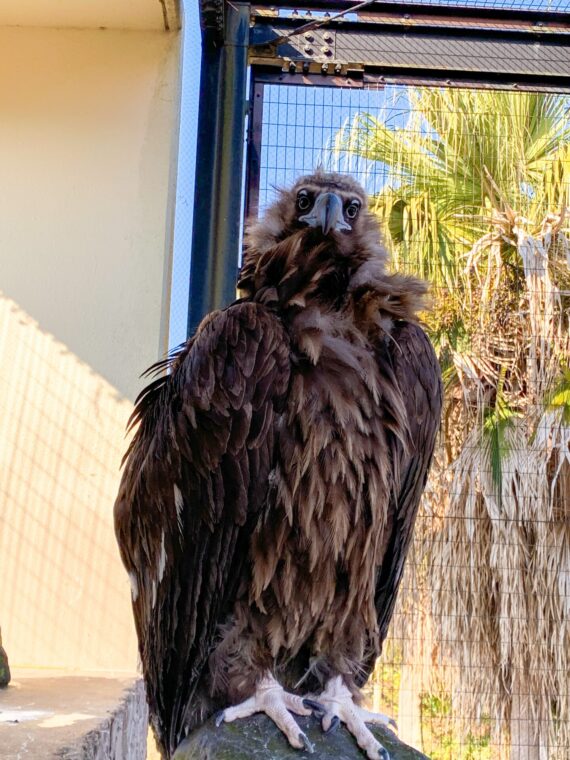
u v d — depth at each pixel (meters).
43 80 4.02
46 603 3.66
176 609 2.56
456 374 4.91
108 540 3.71
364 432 2.51
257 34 3.59
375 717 2.43
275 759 2.17
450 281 4.88
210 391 2.48
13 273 3.89
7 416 3.80
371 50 3.64
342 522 2.48
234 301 3.01
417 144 4.86
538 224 5.03
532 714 4.73
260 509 2.46
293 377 2.49
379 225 3.01
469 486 4.80
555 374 4.85
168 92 4.03
